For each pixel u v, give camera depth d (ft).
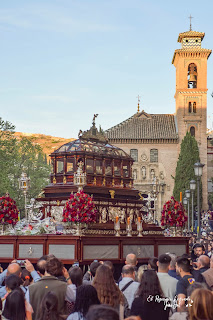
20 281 44.04
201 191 411.13
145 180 439.63
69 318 37.83
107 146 130.41
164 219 126.11
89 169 121.19
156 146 442.91
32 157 373.61
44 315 39.27
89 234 105.40
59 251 94.89
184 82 451.12
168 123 456.86
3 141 299.17
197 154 418.51
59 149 123.44
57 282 45.16
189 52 448.65
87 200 98.99
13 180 332.39
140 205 128.47
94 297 38.06
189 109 449.06
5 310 36.29
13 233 102.78
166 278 49.78
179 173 415.64
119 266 102.06
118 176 127.54
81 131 127.34
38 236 96.22
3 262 97.96
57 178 121.29
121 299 41.98
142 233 121.08
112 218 118.73
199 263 58.13
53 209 115.75
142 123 454.40
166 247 108.58
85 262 94.38
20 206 332.39
